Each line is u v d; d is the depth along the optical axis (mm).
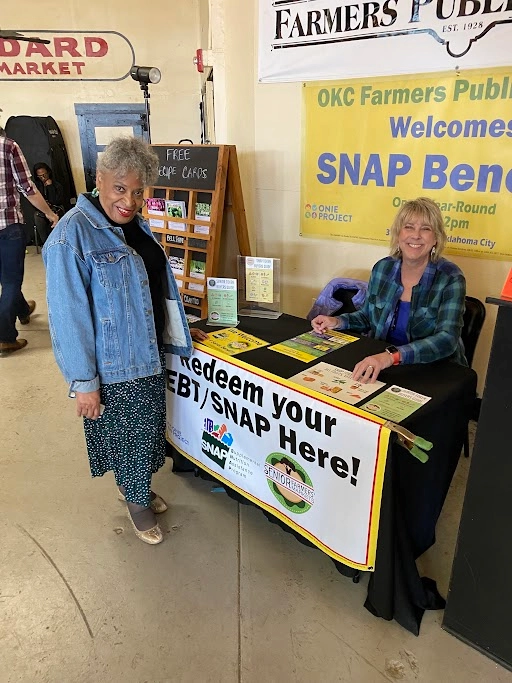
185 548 1912
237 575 1793
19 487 2258
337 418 1437
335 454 1483
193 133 6668
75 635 1576
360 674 1449
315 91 2730
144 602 1687
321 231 2992
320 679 1438
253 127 3064
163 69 6359
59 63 6289
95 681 1441
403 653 1511
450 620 1556
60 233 1481
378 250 2809
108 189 1489
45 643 1553
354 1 2443
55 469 2383
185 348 1875
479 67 2219
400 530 1476
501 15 2107
